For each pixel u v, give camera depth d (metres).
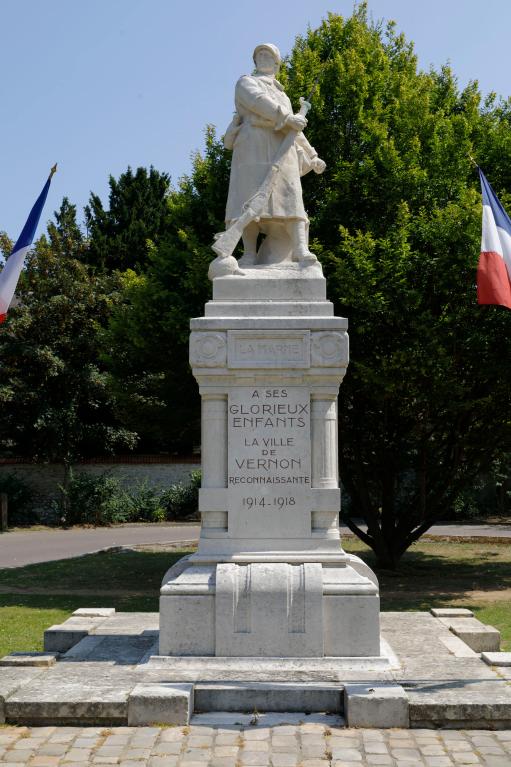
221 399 8.08
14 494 30.62
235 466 7.96
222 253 8.52
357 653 7.39
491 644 8.62
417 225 14.62
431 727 6.20
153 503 31.73
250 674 6.97
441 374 14.15
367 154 15.17
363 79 15.68
